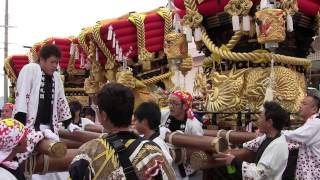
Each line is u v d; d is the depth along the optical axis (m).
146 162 1.86
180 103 3.73
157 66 5.74
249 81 3.90
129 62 5.79
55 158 3.32
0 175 2.43
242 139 3.56
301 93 4.01
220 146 3.11
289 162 3.51
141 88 5.61
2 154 2.50
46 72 3.97
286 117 3.04
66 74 8.80
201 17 4.18
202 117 4.28
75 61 8.52
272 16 3.57
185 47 4.70
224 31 4.29
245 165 2.95
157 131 2.98
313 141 3.41
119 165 1.84
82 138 4.75
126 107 1.94
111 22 5.56
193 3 4.22
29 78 3.86
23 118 3.80
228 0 4.02
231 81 3.93
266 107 3.04
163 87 5.77
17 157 2.97
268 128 3.01
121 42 5.53
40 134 3.32
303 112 3.60
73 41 7.71
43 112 3.96
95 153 1.88
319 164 3.43
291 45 4.32
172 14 5.47
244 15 3.84
